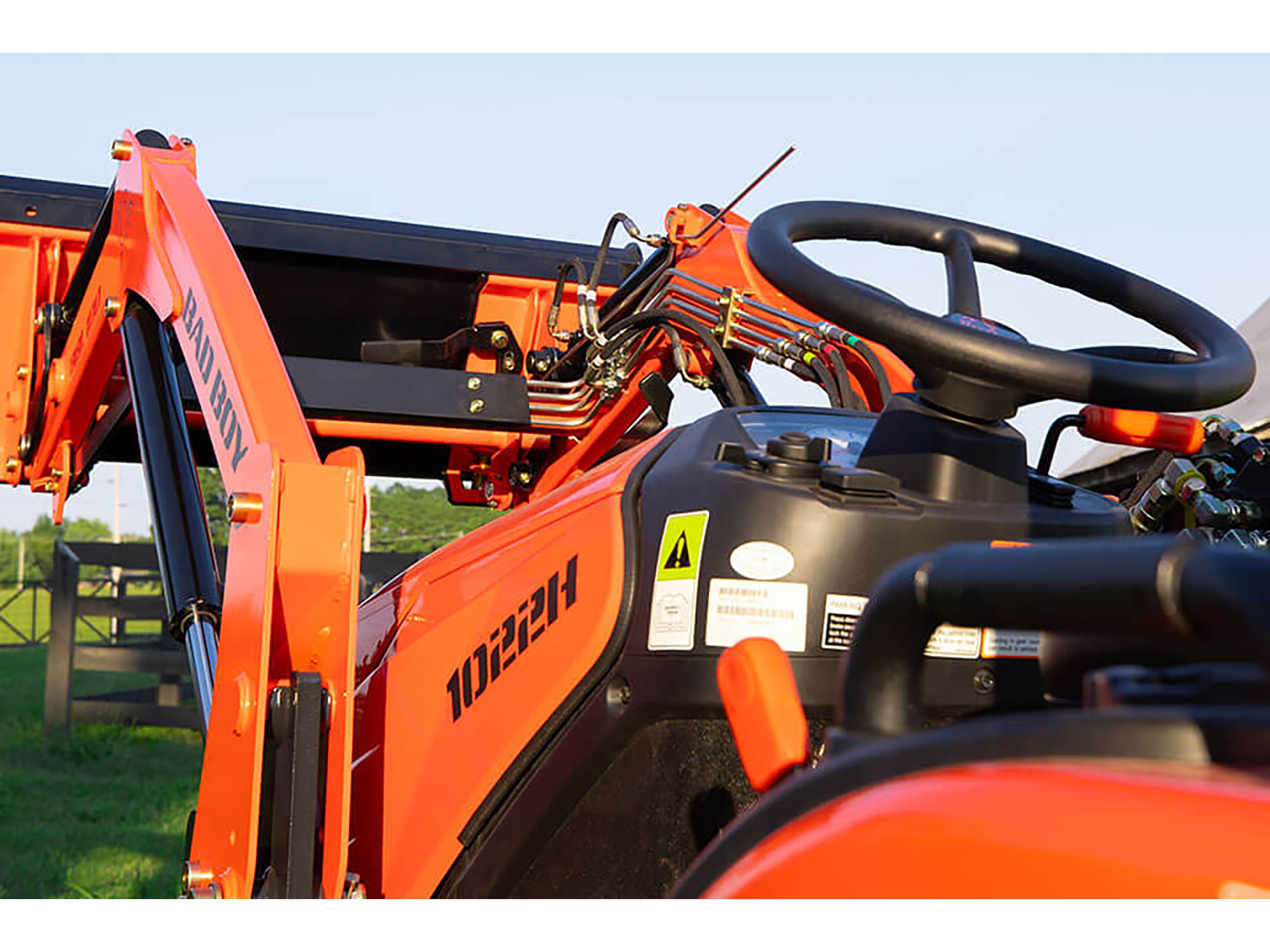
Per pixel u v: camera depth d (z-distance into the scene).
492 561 1.49
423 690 1.51
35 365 2.98
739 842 0.66
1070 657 0.72
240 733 1.35
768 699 0.77
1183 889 0.45
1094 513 1.24
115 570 14.38
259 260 3.16
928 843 0.53
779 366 2.27
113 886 4.73
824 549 1.17
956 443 1.21
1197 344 1.31
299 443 1.46
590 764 1.28
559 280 2.79
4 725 10.62
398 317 3.33
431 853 1.43
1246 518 1.62
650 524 1.28
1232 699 0.55
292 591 1.37
